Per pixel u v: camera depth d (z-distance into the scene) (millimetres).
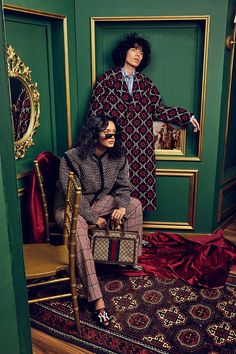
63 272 2281
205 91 2463
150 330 1812
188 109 2592
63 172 2082
